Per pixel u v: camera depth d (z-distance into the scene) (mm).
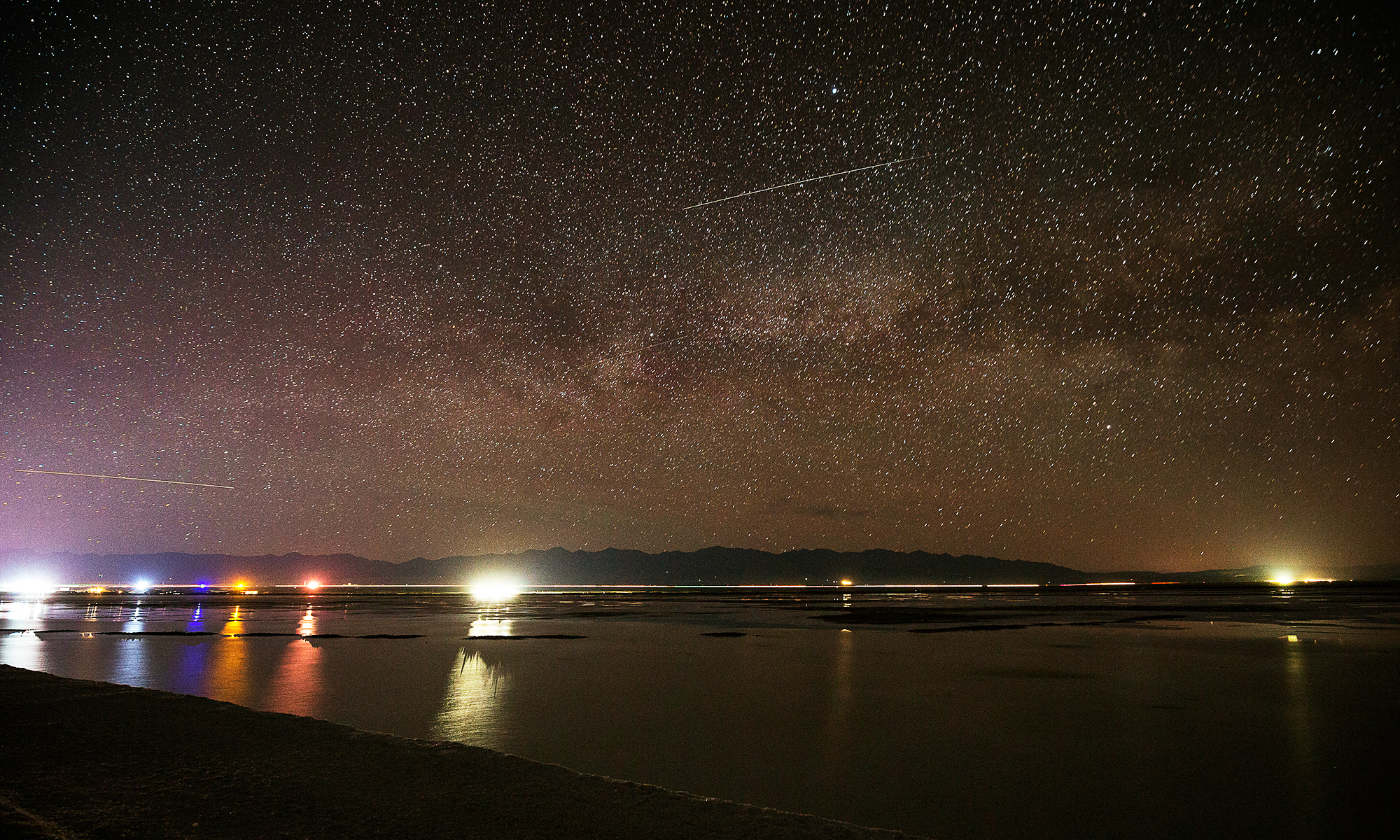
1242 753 10562
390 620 42250
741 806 5949
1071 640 28266
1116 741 11281
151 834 5016
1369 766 9914
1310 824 7840
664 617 45000
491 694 15250
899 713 13383
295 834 5051
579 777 6570
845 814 7859
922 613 49531
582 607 62938
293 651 23891
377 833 5102
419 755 7254
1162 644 26734
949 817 7879
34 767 6684
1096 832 7539
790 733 11664
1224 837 7465
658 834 5211
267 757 7125
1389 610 49688
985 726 12273
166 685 16250
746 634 31516
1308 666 20188
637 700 14547
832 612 51125
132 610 54375
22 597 88375
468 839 5020
